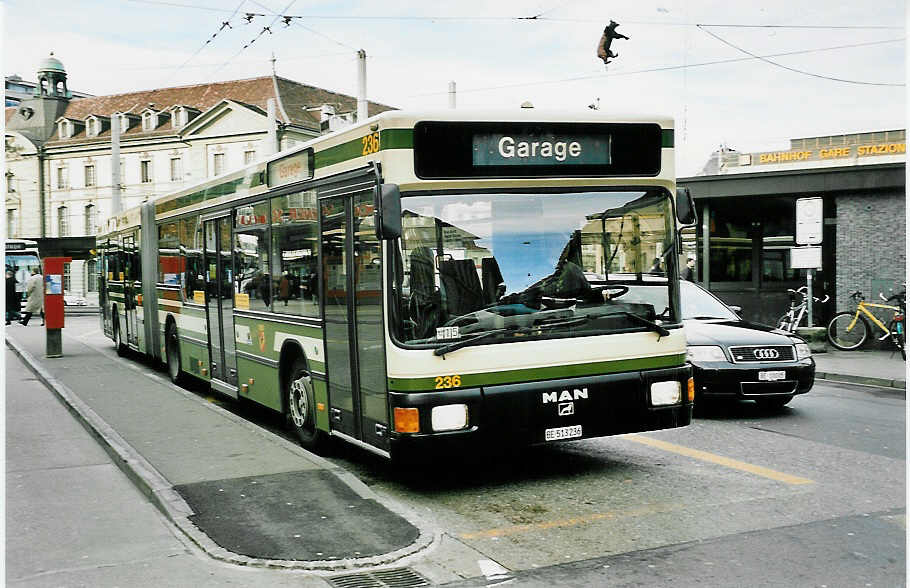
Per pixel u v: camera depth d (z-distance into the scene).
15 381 14.78
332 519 6.15
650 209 7.41
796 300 19.38
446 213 6.82
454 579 5.14
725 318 11.73
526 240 7.00
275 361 9.45
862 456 8.32
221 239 11.36
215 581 5.14
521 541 5.85
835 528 6.01
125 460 7.97
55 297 18.06
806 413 10.82
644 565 5.33
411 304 6.70
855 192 18.61
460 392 6.67
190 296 12.90
